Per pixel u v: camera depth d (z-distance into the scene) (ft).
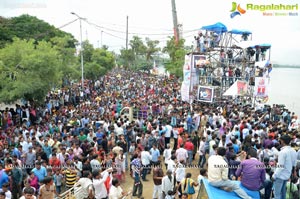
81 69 120.88
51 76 69.72
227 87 83.71
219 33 86.22
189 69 86.02
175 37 142.61
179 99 96.68
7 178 31.63
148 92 113.29
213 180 19.88
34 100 71.97
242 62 83.15
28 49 68.28
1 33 117.70
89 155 36.86
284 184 23.94
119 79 176.14
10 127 54.19
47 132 49.49
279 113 67.36
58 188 35.76
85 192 29.48
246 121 51.72
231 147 34.45
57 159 36.52
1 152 39.63
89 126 51.70
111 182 29.73
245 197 19.31
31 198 21.88
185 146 44.91
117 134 49.29
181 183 31.48
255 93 78.48
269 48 80.59
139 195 37.88
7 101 66.54
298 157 29.76
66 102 89.76
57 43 113.91
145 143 45.73
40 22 150.51
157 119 58.39
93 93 114.01
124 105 74.79
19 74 65.31
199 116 57.52
